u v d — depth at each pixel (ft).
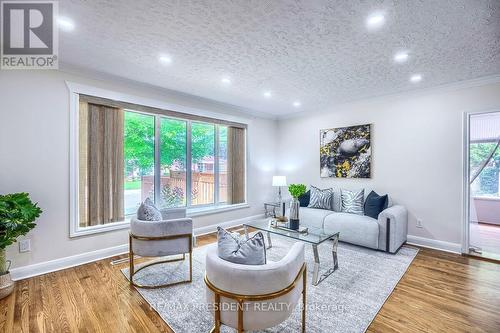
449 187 11.37
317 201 14.32
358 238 11.46
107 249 10.53
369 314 6.54
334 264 9.38
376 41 7.47
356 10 5.94
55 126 9.21
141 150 12.14
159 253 8.11
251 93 12.92
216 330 4.90
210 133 15.29
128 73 10.20
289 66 9.41
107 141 10.67
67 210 9.49
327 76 10.45
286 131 18.39
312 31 6.93
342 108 15.10
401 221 11.53
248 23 6.54
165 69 9.77
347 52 8.21
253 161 17.38
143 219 8.35
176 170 13.47
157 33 7.06
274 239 13.23
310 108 16.28
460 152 11.09
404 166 12.66
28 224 7.57
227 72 10.06
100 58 8.77
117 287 7.93
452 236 11.27
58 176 9.28
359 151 14.23
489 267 9.54
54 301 7.10
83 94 9.87
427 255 10.82
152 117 12.51
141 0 5.58
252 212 17.28
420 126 12.17
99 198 10.42
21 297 7.30
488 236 13.14
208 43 7.65
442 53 8.24
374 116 13.73
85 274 8.86
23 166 8.57
